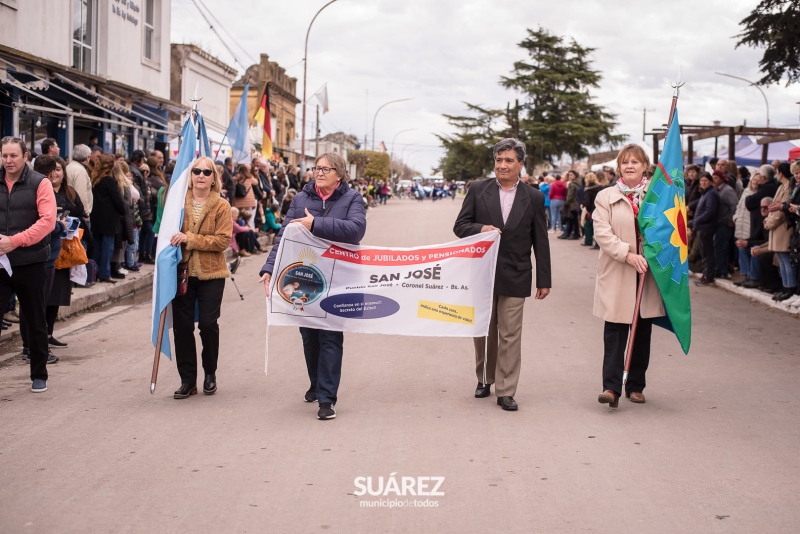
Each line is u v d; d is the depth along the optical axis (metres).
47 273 8.18
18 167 6.82
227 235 6.92
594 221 6.75
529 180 28.42
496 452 5.59
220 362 8.43
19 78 15.03
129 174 13.19
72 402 6.79
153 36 23.06
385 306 6.73
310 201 6.77
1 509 4.53
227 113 34.84
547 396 7.15
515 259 6.73
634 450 5.66
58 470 5.16
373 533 4.27
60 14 16.70
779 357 8.86
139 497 4.72
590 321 11.09
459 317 6.77
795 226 11.10
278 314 6.62
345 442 5.79
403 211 43.97
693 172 16.30
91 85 17.66
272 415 6.47
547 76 66.94
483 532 4.30
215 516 4.46
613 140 68.62
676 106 6.90
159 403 6.80
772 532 4.32
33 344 7.05
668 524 4.41
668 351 9.17
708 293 13.73
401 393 7.21
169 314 7.18
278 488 4.89
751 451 5.65
